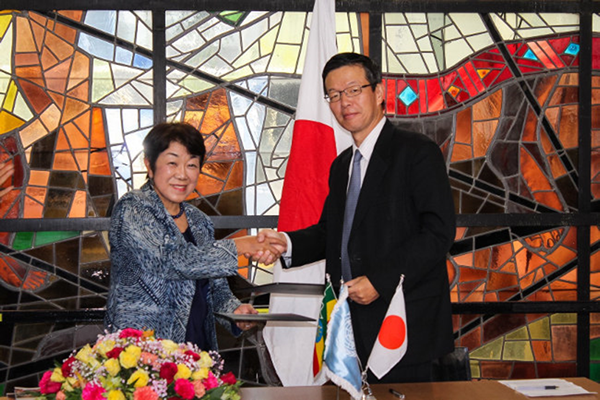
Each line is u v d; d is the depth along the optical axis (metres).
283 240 2.25
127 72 3.40
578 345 3.47
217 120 3.44
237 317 1.75
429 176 1.96
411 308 1.91
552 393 1.75
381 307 1.90
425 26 3.50
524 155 3.49
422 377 1.96
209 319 2.20
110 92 3.40
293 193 2.98
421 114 3.48
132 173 3.39
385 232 1.96
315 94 3.04
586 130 3.48
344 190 2.14
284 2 3.44
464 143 3.49
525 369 3.45
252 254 2.20
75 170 3.37
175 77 3.42
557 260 3.49
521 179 3.48
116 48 3.40
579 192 3.47
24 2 3.34
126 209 2.04
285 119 3.47
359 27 3.46
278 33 3.48
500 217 3.45
